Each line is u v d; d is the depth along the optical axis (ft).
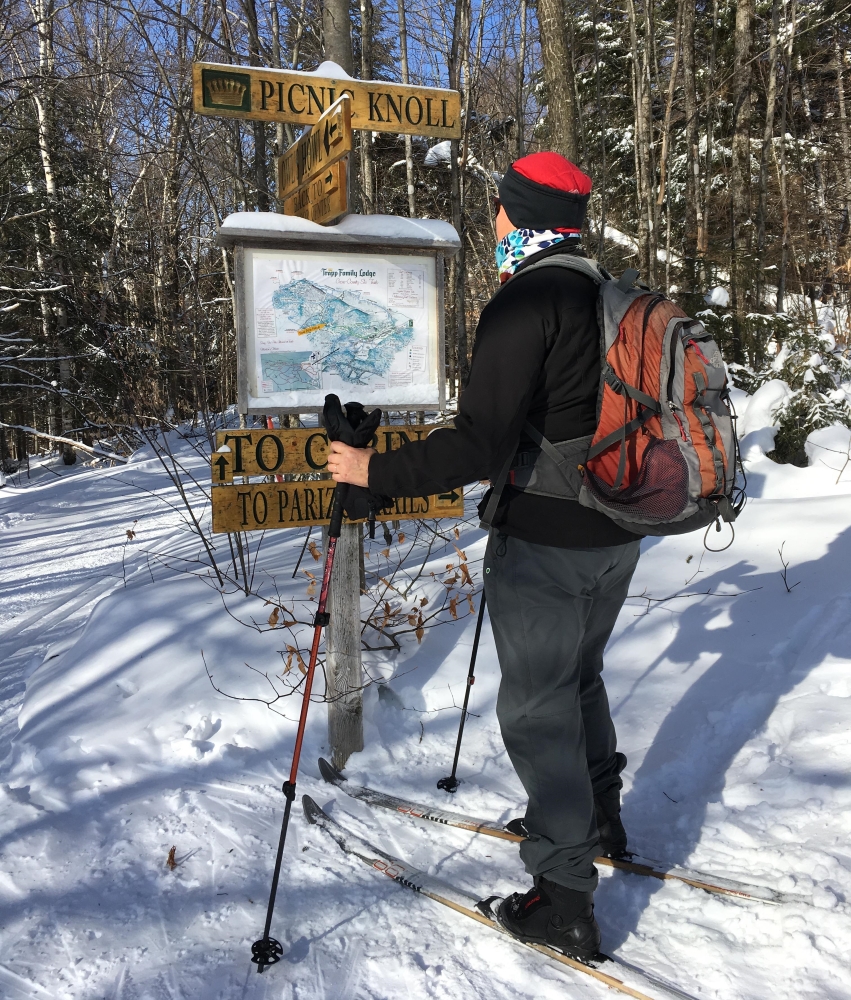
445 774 8.77
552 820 5.59
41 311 50.31
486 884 6.79
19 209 47.16
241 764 9.07
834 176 56.03
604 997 5.36
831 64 53.16
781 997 5.26
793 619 11.19
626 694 10.06
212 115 8.83
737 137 32.89
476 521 16.94
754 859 6.80
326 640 9.11
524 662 5.66
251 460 8.99
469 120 27.81
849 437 19.39
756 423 20.39
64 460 57.93
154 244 30.86
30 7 42.04
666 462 5.23
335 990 5.61
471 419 5.26
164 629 11.78
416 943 6.09
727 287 30.73
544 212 5.86
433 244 9.11
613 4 41.93
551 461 5.47
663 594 12.61
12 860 7.27
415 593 12.75
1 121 44.39
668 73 44.11
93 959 5.99
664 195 31.07
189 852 7.39
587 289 5.56
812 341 21.33
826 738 8.46
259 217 8.55
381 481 5.61
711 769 8.35
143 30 17.74
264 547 18.30
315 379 9.01
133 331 30.81
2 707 11.57
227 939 6.20
